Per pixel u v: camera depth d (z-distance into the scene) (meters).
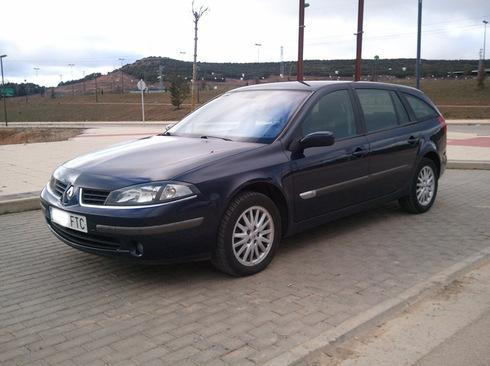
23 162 11.55
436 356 3.29
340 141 5.45
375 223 6.36
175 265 4.93
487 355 3.29
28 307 4.07
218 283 4.47
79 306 4.07
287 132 5.00
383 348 3.38
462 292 4.26
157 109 56.41
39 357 3.29
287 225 5.00
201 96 64.81
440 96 54.53
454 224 6.30
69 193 4.50
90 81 138.62
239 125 5.33
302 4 20.62
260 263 4.69
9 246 5.66
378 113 6.12
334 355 3.29
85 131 27.58
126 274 4.73
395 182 6.20
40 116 61.88
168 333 3.58
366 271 4.73
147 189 4.15
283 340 3.45
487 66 108.94
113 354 3.31
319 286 4.38
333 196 5.35
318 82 5.82
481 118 37.44
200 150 4.77
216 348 3.36
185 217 4.18
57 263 5.08
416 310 3.93
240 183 4.45
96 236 4.36
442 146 6.98
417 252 5.26
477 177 9.81
